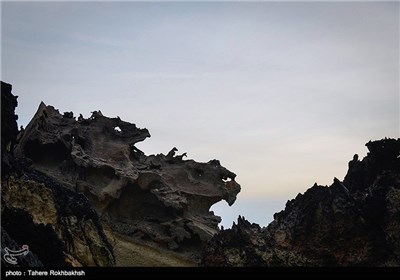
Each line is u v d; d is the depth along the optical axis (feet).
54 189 242.78
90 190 304.71
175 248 306.55
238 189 337.72
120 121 340.39
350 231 274.36
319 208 280.31
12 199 220.84
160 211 324.19
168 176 328.29
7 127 226.58
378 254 270.87
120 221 316.40
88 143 321.32
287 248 278.46
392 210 276.00
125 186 313.73
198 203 329.93
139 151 342.03
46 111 318.65
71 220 233.96
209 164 340.39
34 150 311.27
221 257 279.49
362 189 300.81
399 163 292.81
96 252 232.94
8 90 230.07
